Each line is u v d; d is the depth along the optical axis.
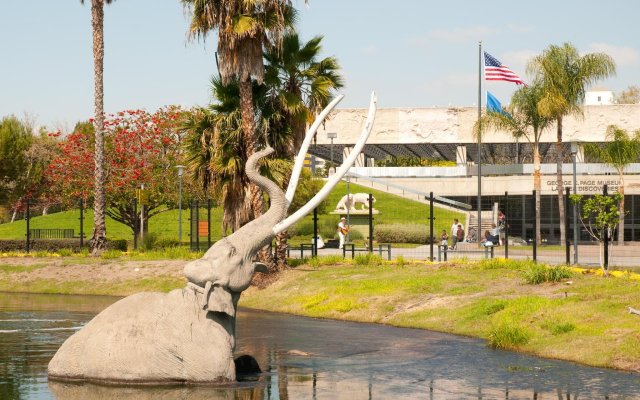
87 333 10.49
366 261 25.16
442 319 17.09
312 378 11.24
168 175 42.16
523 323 15.12
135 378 10.08
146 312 10.44
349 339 15.21
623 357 12.45
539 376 11.60
